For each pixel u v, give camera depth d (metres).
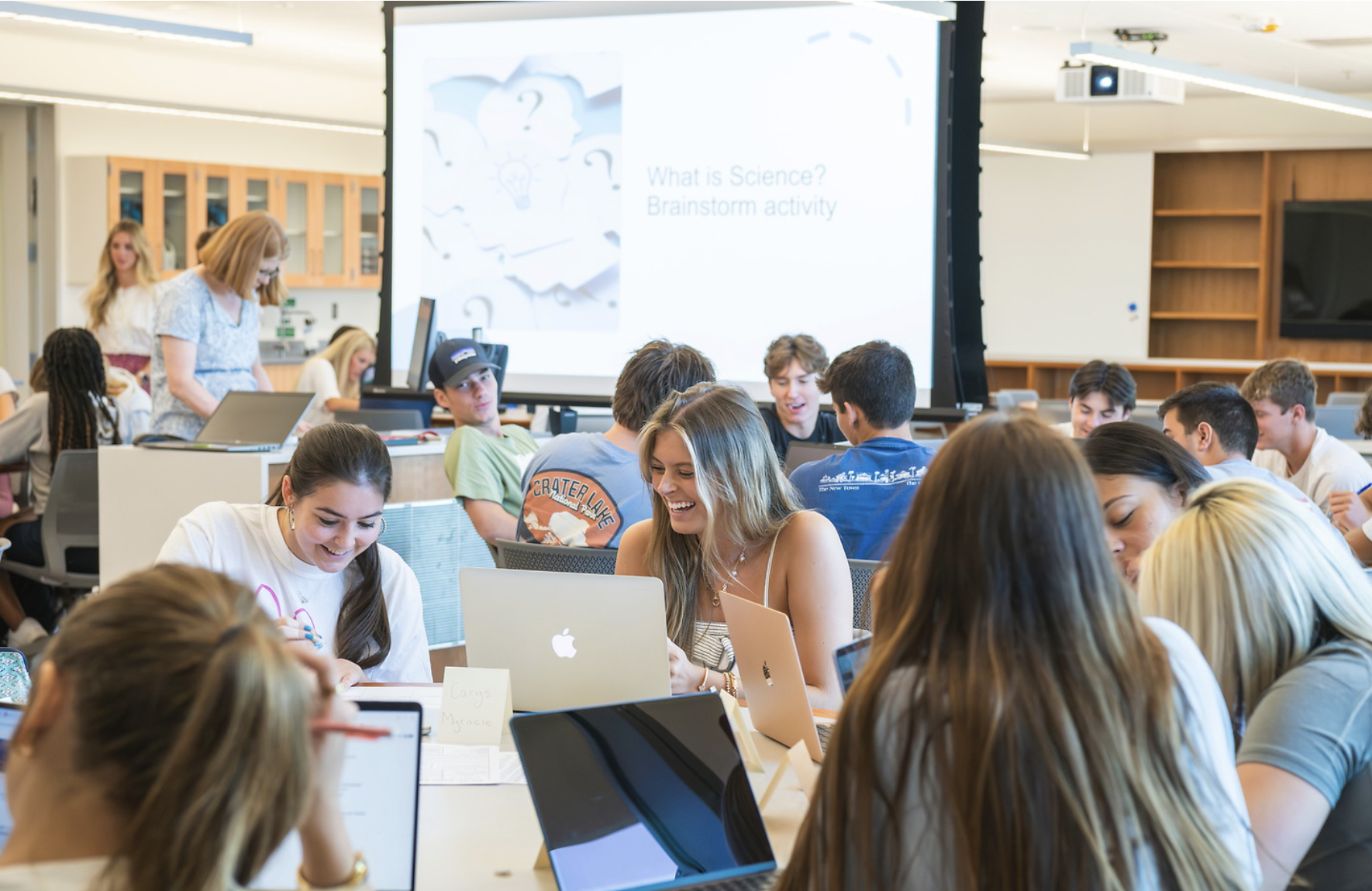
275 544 2.28
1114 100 8.63
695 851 1.53
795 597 2.30
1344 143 10.48
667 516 2.39
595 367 5.18
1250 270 11.20
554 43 5.12
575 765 1.54
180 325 4.22
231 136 9.70
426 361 5.06
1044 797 1.06
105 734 0.85
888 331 4.87
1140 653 1.12
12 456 5.02
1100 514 1.14
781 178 4.94
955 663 1.10
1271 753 1.46
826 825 1.16
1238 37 8.38
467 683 2.01
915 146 4.79
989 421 1.17
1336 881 1.50
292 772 0.89
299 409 3.81
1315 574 1.53
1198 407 3.04
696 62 4.99
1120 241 11.29
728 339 5.04
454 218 5.30
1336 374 10.49
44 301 9.00
